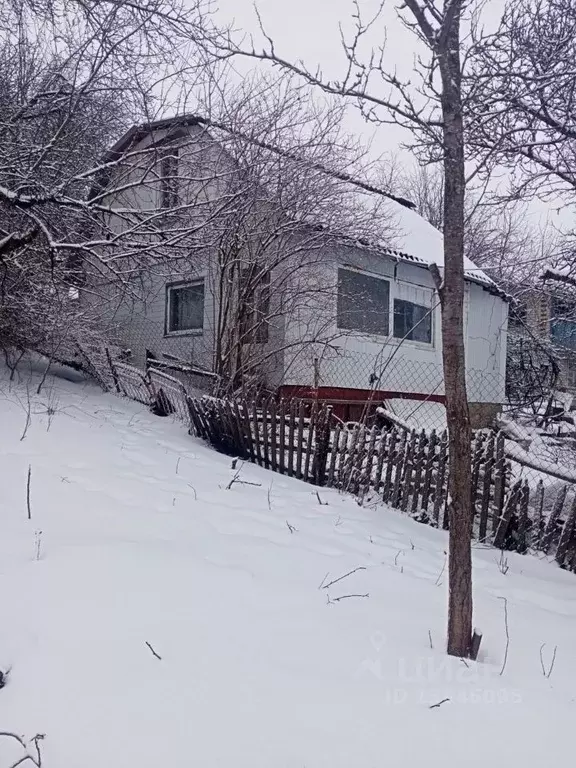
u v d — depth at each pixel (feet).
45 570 10.31
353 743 6.89
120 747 6.50
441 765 6.67
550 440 37.19
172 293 39.09
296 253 28.94
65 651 8.12
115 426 23.48
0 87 23.32
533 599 13.97
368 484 19.90
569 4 14.67
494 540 17.93
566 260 21.17
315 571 12.75
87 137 24.84
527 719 7.81
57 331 25.99
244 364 28.25
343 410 33.35
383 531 16.94
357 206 32.22
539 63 14.23
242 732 6.89
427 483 18.89
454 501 10.07
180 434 25.04
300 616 10.16
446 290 10.36
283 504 17.66
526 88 13.52
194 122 24.84
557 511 17.52
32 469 16.06
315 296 30.09
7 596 9.35
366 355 34.88
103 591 9.85
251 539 14.01
